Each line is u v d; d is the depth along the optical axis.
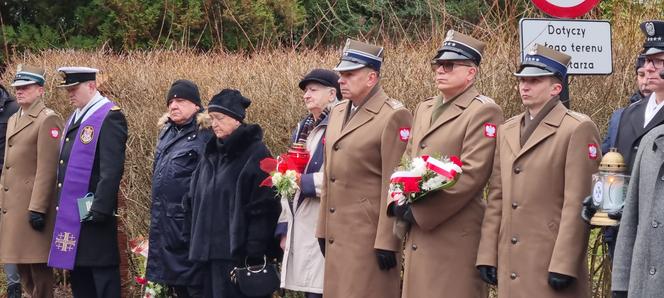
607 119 8.73
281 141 9.98
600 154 6.29
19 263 9.98
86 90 9.55
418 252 6.84
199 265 8.36
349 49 7.37
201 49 17.48
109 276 9.50
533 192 6.30
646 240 5.58
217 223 7.97
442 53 6.82
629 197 5.77
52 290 10.23
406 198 6.63
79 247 9.37
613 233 6.38
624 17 10.26
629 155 6.56
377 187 7.28
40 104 10.13
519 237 6.33
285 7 17.97
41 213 9.81
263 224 7.88
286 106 9.97
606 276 7.57
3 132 10.77
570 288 6.20
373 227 7.26
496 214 6.52
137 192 10.70
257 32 17.48
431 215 6.63
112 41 18.31
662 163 5.56
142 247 9.48
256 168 7.91
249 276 7.82
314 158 7.80
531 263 6.27
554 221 6.27
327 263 7.39
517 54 8.58
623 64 8.85
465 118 6.74
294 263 7.76
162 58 13.10
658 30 6.45
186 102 8.72
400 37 11.19
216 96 8.02
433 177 6.43
